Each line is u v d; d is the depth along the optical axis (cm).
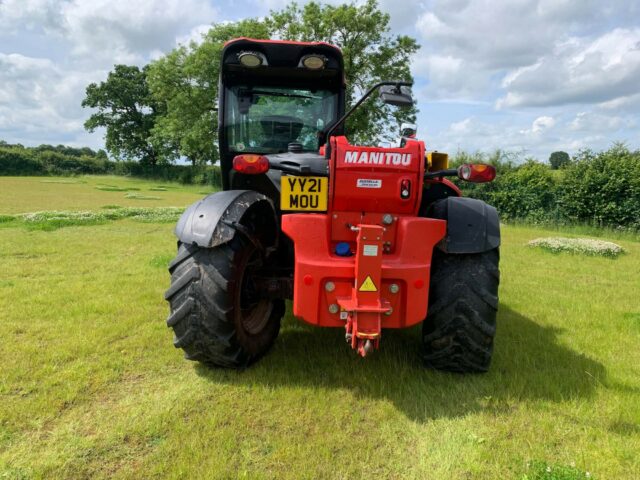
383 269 280
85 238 892
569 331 432
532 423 270
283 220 294
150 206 1783
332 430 257
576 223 1533
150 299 485
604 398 299
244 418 266
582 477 218
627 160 1470
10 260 676
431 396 296
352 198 295
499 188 1720
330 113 423
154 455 231
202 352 310
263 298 341
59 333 384
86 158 5856
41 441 242
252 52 381
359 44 3328
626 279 680
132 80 6200
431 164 354
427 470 227
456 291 304
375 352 363
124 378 312
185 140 3853
